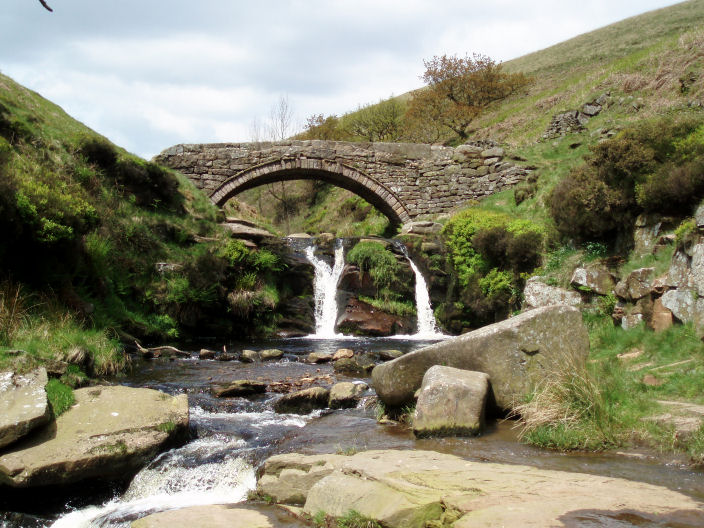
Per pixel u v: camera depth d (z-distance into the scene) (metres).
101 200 17.58
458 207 26.38
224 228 21.14
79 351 10.00
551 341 7.39
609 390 6.96
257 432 7.38
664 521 3.51
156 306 16.59
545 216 19.53
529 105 37.81
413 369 7.71
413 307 20.95
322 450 6.34
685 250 9.30
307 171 27.47
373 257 20.56
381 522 4.12
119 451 6.23
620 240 13.70
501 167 26.64
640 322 10.41
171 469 6.32
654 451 5.59
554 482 4.39
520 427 6.86
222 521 4.65
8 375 7.16
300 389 9.94
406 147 27.70
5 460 5.85
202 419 8.05
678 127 13.00
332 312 20.88
